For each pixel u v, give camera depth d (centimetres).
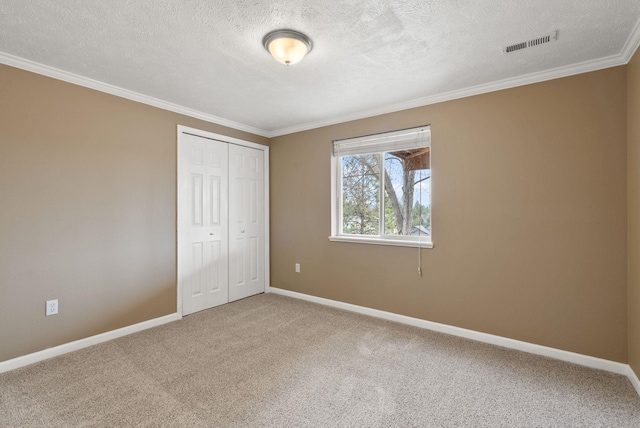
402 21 175
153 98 296
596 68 219
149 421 165
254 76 248
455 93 276
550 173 237
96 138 263
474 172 270
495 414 172
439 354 242
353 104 312
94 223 262
